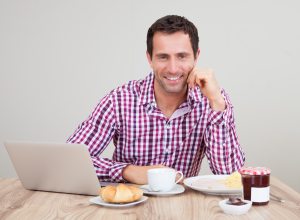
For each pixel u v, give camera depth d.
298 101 3.12
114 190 0.91
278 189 1.11
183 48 1.33
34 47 3.25
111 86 3.21
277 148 3.11
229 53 3.14
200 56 3.16
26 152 1.10
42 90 3.25
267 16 3.13
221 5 3.15
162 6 3.19
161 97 1.50
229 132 1.33
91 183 1.03
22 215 0.85
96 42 3.21
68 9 3.23
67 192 1.09
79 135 1.51
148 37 1.41
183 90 1.46
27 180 1.14
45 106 3.24
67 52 3.22
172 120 1.52
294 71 3.12
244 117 3.13
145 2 3.20
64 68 3.23
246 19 3.14
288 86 3.12
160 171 1.07
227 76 3.14
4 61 3.27
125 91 1.58
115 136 1.65
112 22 3.20
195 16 3.16
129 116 1.54
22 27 3.26
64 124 3.23
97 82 3.21
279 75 3.13
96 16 3.21
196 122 1.52
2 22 3.27
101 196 0.92
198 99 1.50
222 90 1.47
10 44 3.27
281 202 0.94
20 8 3.26
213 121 1.31
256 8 3.13
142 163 1.54
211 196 1.02
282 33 3.12
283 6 3.12
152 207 0.91
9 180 1.36
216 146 1.33
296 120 3.11
